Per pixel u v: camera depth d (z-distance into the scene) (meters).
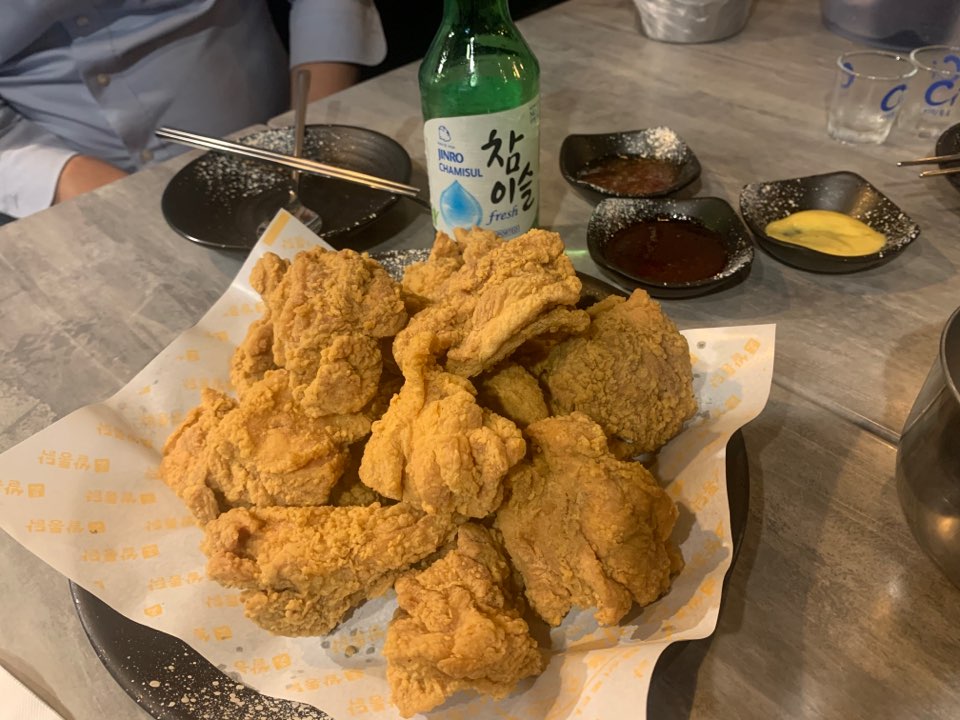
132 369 0.41
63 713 0.26
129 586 0.27
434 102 0.40
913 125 0.54
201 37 0.71
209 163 0.50
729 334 0.32
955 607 0.26
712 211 0.42
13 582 0.30
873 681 0.24
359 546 0.25
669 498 0.26
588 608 0.26
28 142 0.68
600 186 0.48
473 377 0.29
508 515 0.26
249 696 0.24
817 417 0.34
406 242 0.47
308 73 0.55
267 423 0.28
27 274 0.48
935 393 0.25
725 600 0.27
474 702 0.24
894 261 0.42
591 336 0.30
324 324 0.28
